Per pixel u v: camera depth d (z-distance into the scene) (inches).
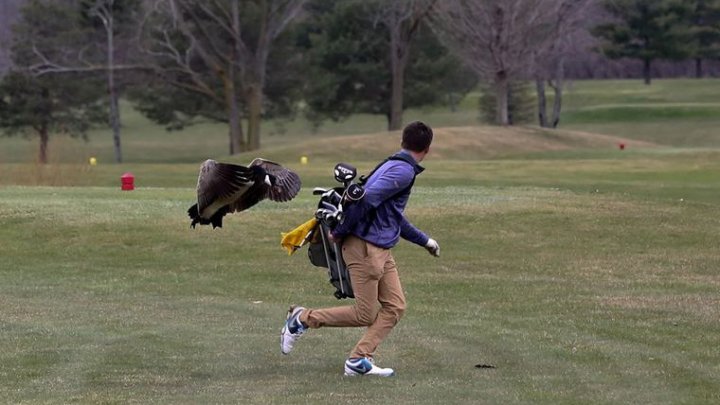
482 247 1995.6
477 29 6806.1
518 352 1171.9
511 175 3941.9
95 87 7662.4
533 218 2214.6
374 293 1009.5
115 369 1089.4
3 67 7490.2
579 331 1300.4
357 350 1036.5
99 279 1740.9
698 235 2096.5
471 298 1562.5
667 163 4532.5
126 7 6845.5
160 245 1975.9
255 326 1354.6
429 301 1539.1
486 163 4638.3
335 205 987.9
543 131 6968.5
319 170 4350.4
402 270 1795.0
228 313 1455.5
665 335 1262.3
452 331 1304.1
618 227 2155.5
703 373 1058.7
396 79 7657.5
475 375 1053.8
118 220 2126.0
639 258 1899.6
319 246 1029.2
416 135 987.9
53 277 1754.4
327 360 1133.7
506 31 6796.3
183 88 7180.1
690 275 1748.3
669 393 976.3
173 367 1099.3
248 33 7071.9
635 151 5561.0
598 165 4443.9
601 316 1397.6
